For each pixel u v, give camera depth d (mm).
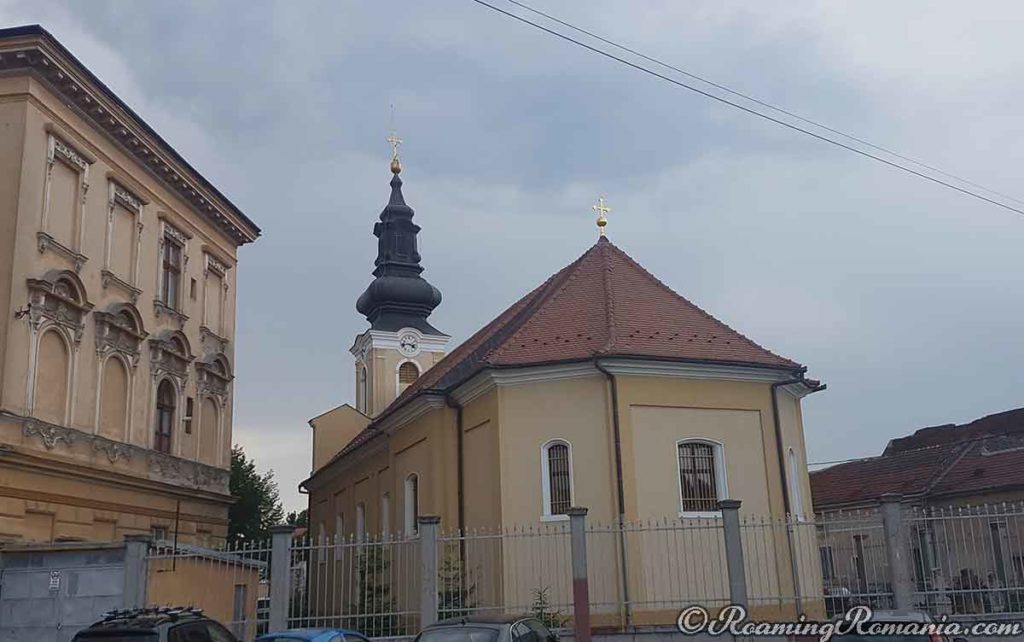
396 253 50750
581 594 17922
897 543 17844
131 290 24625
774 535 23250
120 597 18156
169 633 12852
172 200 27438
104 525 22844
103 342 23062
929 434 45781
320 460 46719
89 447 22250
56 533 20812
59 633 18156
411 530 29328
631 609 21516
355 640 14867
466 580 24000
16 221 19984
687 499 23078
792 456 25375
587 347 24016
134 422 24531
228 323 31438
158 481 25375
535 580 22672
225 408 30922
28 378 20078
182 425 27438
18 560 18625
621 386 23109
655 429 23125
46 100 21266
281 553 18469
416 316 50125
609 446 22875
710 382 23922
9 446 19078
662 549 22266
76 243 22141
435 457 26734
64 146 21906
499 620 13898
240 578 22609
